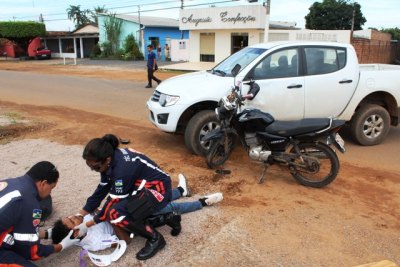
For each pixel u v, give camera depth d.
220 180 5.27
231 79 6.04
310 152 5.05
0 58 39.03
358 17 52.41
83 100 11.72
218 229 4.01
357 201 4.73
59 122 8.58
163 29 37.91
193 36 29.61
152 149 6.62
